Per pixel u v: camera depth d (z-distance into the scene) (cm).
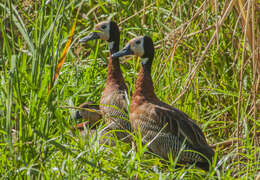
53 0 1050
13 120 941
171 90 1183
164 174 909
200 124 1177
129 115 1071
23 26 952
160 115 1016
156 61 1215
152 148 1031
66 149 847
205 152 990
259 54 949
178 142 1001
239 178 874
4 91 877
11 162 864
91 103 1220
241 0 933
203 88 1218
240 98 987
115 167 892
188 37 1210
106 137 1011
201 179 876
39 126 894
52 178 837
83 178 872
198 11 1038
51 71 929
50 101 907
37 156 868
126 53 1099
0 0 1319
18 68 943
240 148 1007
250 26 953
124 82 1216
